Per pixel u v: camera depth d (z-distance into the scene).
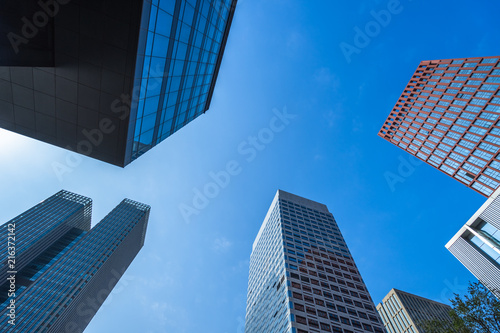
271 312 71.50
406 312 108.12
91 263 124.25
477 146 109.38
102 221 159.00
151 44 19.73
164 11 19.69
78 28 17.38
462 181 117.12
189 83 31.64
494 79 108.62
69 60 18.80
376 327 63.56
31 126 23.12
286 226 102.50
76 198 179.00
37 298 100.38
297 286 69.75
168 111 28.58
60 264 119.94
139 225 168.88
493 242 68.38
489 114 106.81
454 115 121.88
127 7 16.41
